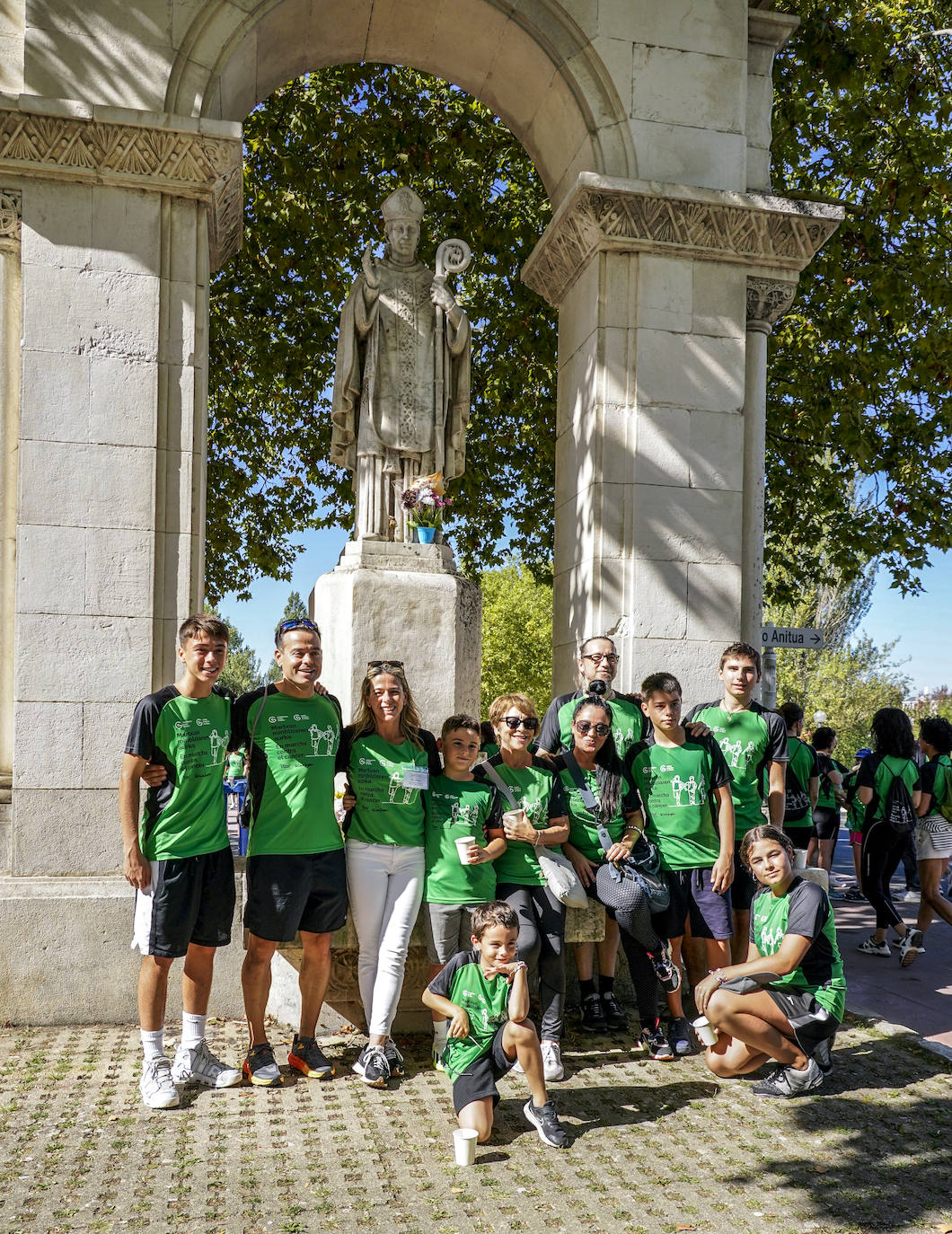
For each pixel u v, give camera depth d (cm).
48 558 604
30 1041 535
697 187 718
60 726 598
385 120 1155
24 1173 372
